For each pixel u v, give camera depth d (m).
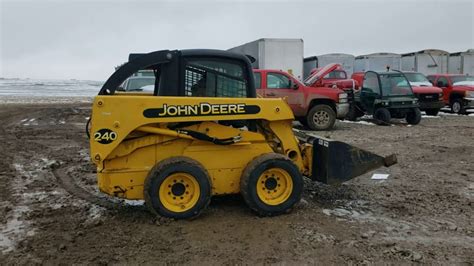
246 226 5.38
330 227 5.39
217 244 4.86
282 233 5.17
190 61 5.79
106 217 5.77
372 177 8.02
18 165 9.30
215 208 6.04
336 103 15.25
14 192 7.11
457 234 5.23
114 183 5.46
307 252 4.66
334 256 4.57
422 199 6.65
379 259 4.50
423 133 14.12
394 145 11.62
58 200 6.64
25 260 4.48
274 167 5.67
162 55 5.66
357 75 24.28
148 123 5.39
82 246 4.82
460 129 15.20
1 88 76.31
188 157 5.60
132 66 5.59
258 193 5.66
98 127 5.28
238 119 5.68
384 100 16.53
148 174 5.46
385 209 6.16
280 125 5.98
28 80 165.38
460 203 6.45
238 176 5.84
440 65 29.33
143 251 4.68
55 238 5.06
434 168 8.83
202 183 5.50
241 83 6.03
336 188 7.22
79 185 7.60
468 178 7.98
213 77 5.89
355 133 14.20
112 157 5.43
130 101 5.32
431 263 4.43
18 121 18.72
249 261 4.45
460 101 21.50
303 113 15.12
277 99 5.85
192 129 5.64
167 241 4.93
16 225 5.53
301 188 5.80
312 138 6.36
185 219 5.50
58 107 27.45
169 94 5.71
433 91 19.89
